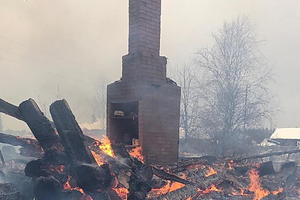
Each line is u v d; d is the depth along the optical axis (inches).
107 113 292.8
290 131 1371.8
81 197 182.7
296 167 329.1
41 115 208.4
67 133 184.4
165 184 207.6
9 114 212.7
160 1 285.3
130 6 278.4
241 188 244.4
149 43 273.6
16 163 281.1
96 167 170.7
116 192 180.9
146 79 266.7
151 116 263.4
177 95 283.3
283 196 269.0
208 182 229.0
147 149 256.8
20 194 183.2
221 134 801.6
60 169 199.3
